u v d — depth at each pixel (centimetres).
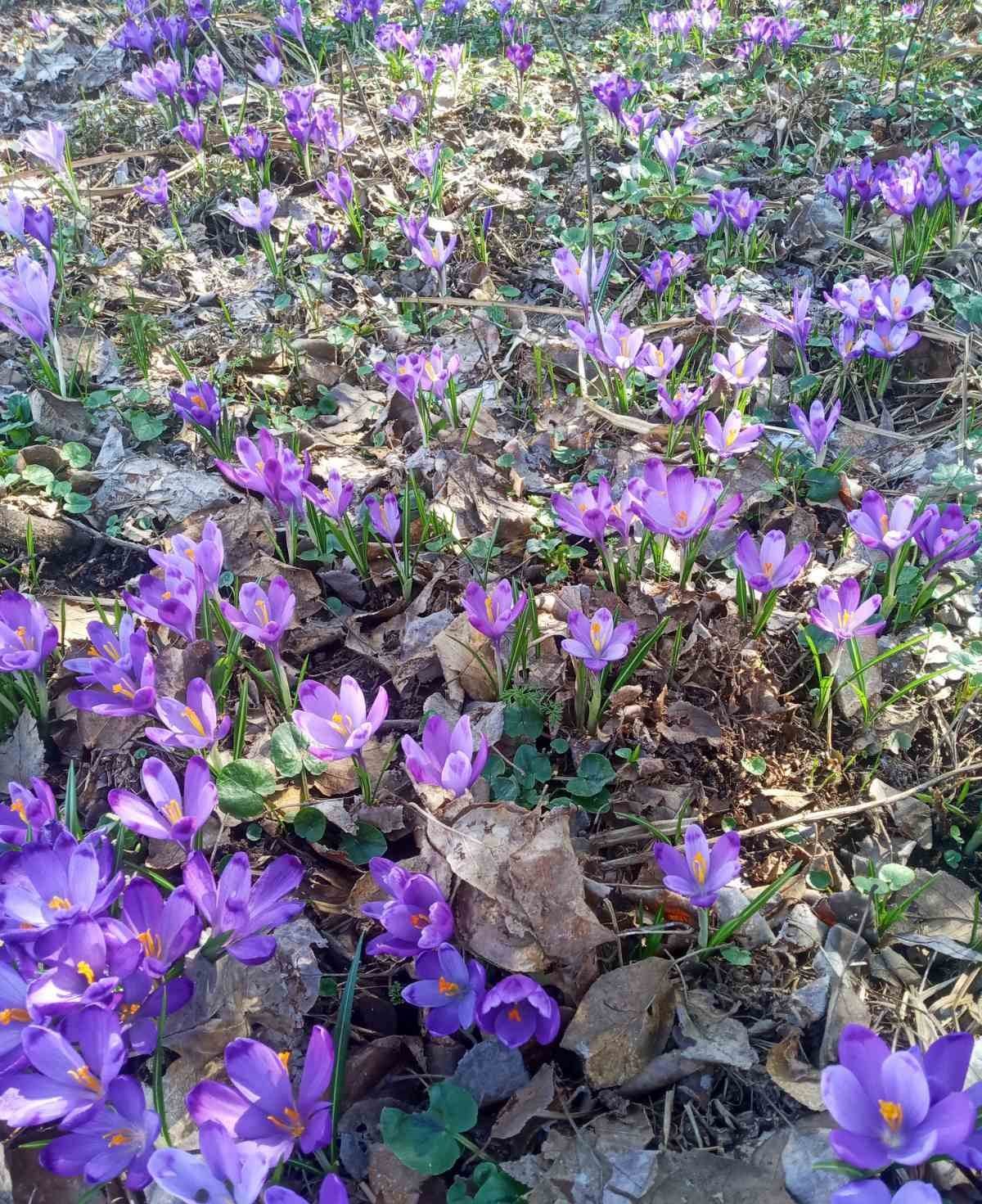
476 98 173
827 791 73
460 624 81
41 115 170
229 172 150
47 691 78
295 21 172
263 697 80
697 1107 55
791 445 103
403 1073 58
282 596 70
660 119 163
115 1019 48
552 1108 55
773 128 161
